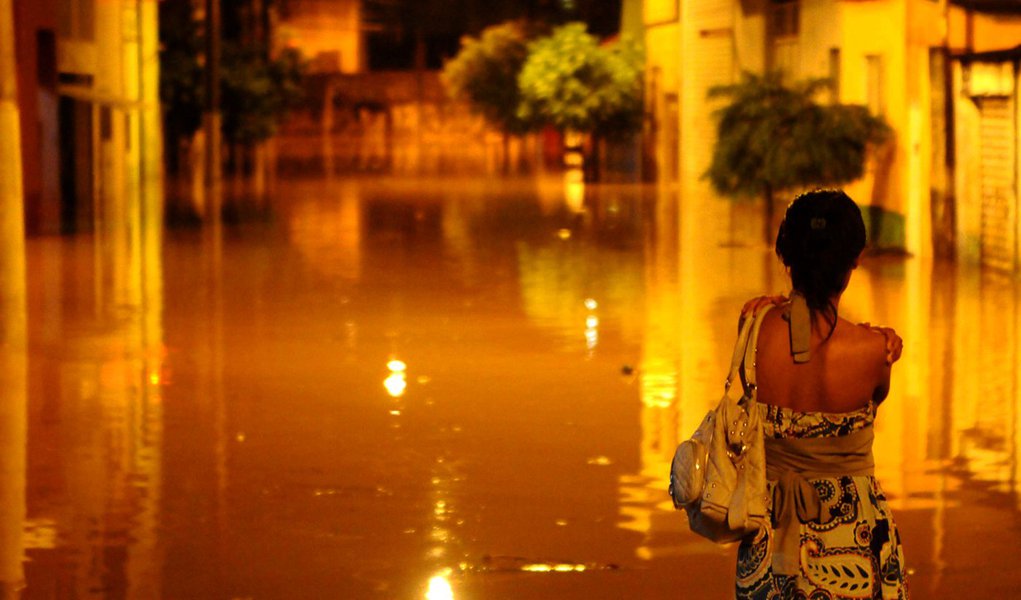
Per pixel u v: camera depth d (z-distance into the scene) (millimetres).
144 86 63156
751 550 6203
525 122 78500
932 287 26672
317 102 129625
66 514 11633
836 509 6164
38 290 26766
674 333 21562
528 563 10242
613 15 105562
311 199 54906
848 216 6285
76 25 51219
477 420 15273
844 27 37344
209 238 38188
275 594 9617
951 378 17594
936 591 9641
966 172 30422
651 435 14531
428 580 9875
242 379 17750
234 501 12008
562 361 19078
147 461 13453
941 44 30891
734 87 34344
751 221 43281
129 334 21469
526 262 32219
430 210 49219
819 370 6180
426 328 22125
